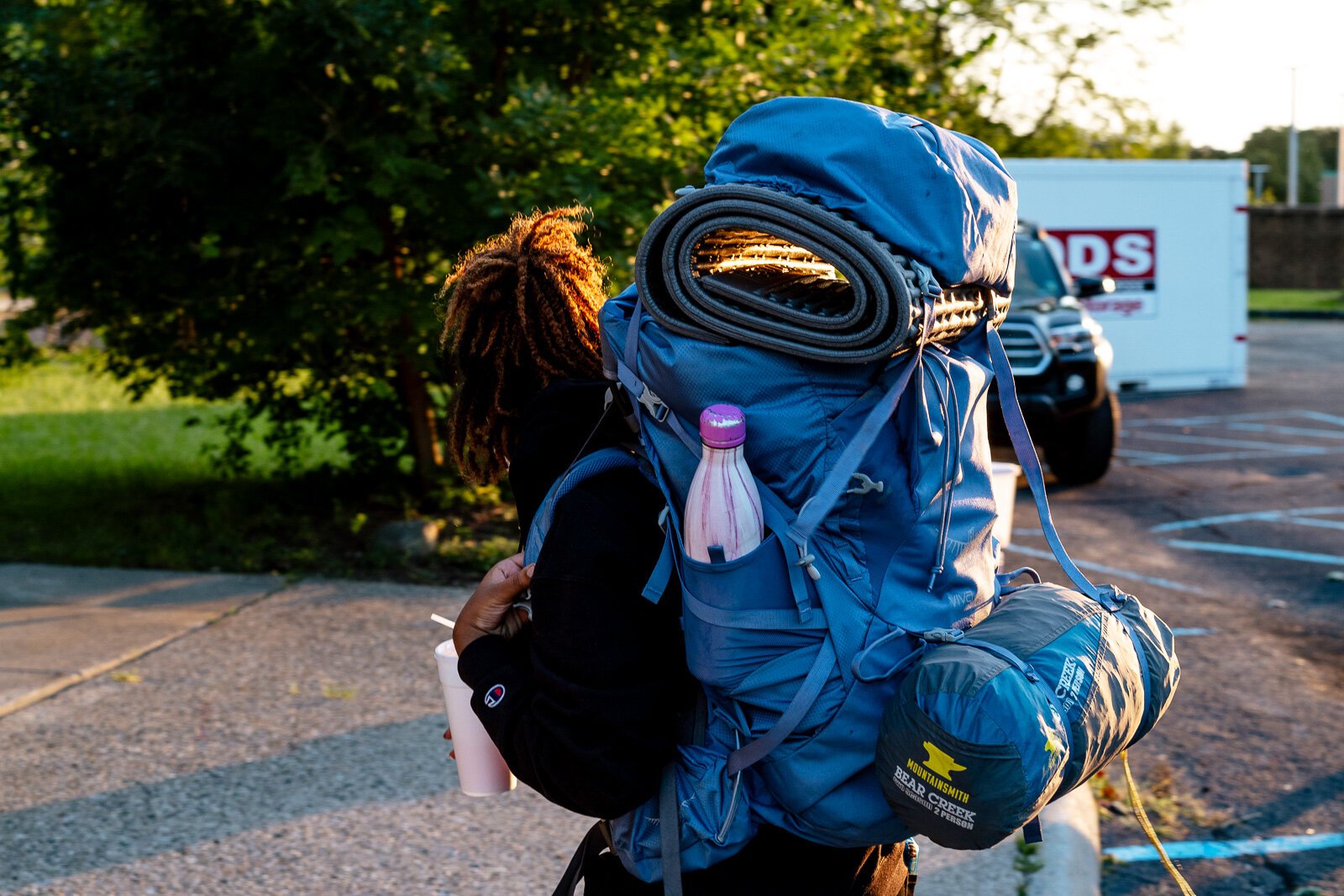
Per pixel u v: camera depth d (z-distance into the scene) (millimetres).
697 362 1299
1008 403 1530
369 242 5895
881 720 1310
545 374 1649
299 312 6199
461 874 3148
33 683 4449
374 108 6219
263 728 4090
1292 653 5383
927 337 1296
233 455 7598
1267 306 28828
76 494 7816
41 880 3086
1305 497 8977
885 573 1349
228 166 6250
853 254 1254
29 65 5973
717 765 1374
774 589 1297
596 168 6227
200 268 6473
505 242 1687
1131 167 14750
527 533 1560
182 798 3562
